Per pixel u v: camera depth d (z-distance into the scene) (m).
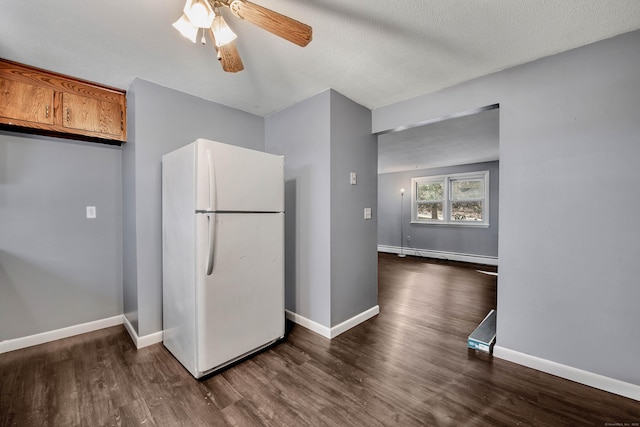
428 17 1.54
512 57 1.94
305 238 2.69
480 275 4.95
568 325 1.86
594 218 1.77
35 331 2.32
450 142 4.20
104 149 2.63
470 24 1.60
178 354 2.06
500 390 1.74
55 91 2.17
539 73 1.96
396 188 7.53
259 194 2.15
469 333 2.57
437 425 1.46
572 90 1.84
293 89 2.45
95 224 2.59
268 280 2.23
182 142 2.50
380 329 2.66
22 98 2.04
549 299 1.93
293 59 1.97
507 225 2.09
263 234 2.18
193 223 1.85
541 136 1.95
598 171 1.76
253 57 1.94
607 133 1.73
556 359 1.90
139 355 2.15
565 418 1.51
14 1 1.38
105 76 2.21
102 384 1.79
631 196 1.67
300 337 2.49
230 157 1.95
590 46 1.78
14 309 2.24
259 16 1.21
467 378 1.87
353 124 2.70
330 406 1.60
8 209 2.21
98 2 1.41
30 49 1.84
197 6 1.11
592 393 1.71
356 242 2.76
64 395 1.68
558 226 1.89
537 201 1.97
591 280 1.79
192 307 1.87
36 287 2.32
